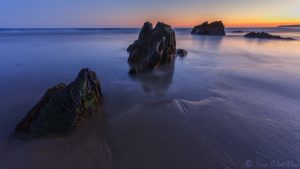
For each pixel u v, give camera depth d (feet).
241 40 234.58
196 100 45.32
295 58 104.78
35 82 60.23
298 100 45.83
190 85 56.54
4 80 61.82
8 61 92.38
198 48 150.61
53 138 30.81
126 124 34.53
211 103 43.34
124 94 49.19
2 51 127.54
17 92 51.37
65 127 32.24
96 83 42.04
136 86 55.77
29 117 33.86
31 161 26.13
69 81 61.82
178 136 30.86
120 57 104.68
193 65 85.40
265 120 36.22
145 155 26.78
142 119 36.06
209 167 24.62
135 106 41.93
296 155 26.99
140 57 89.35
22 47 151.53
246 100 45.29
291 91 51.83
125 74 69.56
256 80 61.77
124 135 31.35
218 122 35.09
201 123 34.71
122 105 42.60
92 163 25.53
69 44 176.45
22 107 42.42
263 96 48.01
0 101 45.39
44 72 71.92
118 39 246.27
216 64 87.71
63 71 73.51
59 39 246.06
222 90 52.21
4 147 29.12
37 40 228.22
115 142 29.63
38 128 31.99
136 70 69.77
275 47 157.58
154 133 31.76
